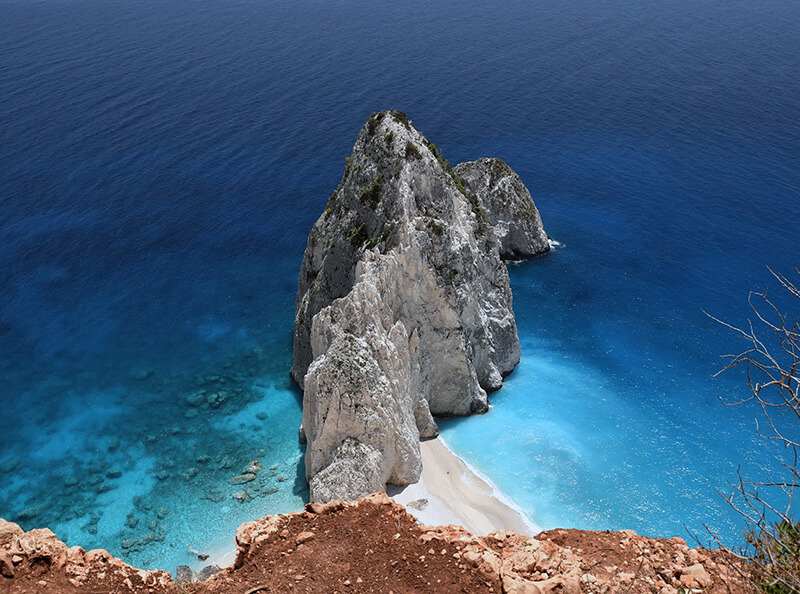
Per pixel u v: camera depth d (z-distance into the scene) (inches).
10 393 2588.6
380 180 2219.5
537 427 2225.6
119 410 2466.8
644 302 3011.8
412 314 2129.7
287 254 3496.6
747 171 4296.3
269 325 2942.9
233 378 2608.3
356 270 2111.2
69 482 2130.9
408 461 1942.7
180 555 1825.8
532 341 2746.1
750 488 1987.0
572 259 3366.1
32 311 3088.1
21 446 2308.1
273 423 2340.1
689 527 1849.2
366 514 816.3
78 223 3779.5
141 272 3363.7
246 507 1979.6
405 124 2342.5
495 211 3336.6
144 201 3998.5
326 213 2463.1
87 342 2876.5
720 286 3132.4
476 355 2331.4
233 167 4399.6
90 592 693.3
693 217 3750.0
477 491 1948.8
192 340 2859.3
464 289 2224.4
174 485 2084.2
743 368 2561.5
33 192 4097.0
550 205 3900.1
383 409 1888.5
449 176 2406.5
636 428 2233.0
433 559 741.9
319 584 716.0
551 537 792.3
